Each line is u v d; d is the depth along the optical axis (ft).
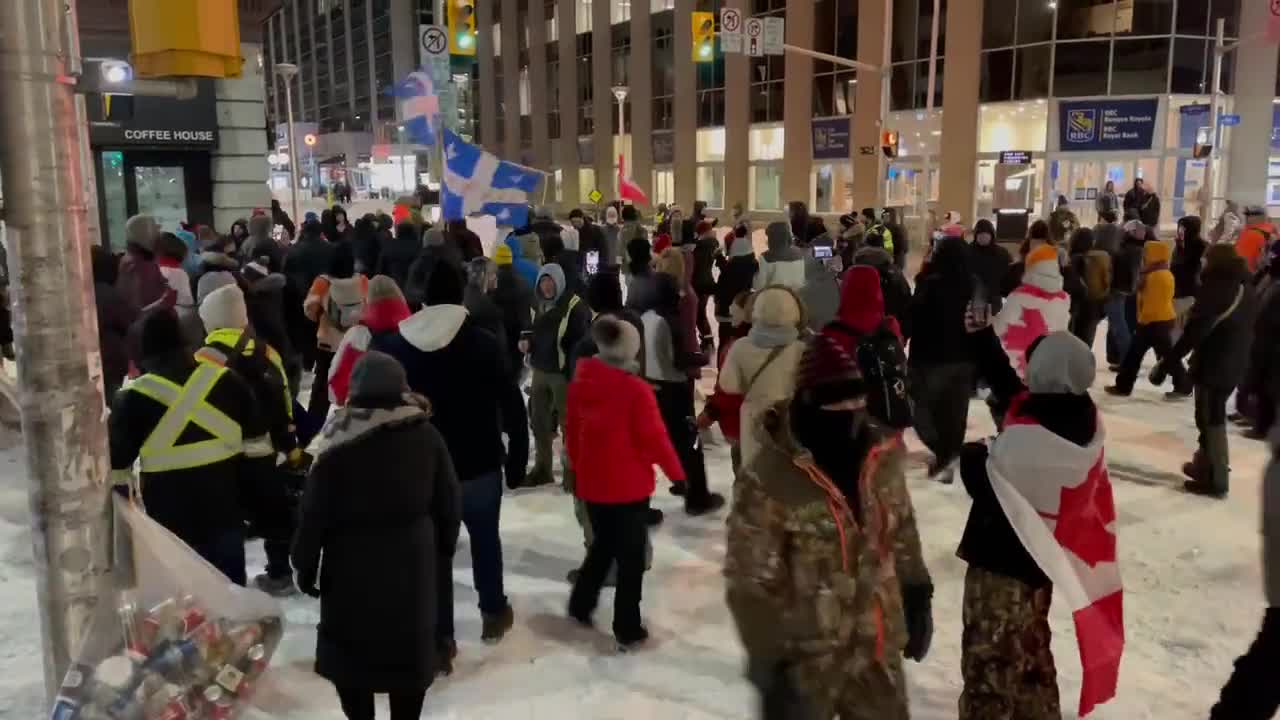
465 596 18.03
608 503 15.24
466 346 14.97
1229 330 21.88
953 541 20.12
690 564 19.22
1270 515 10.53
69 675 9.75
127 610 10.06
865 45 118.93
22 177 9.23
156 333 13.94
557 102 188.24
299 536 11.31
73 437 9.69
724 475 25.21
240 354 15.67
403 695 11.80
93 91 9.80
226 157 50.93
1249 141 101.50
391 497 11.30
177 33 9.34
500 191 36.73
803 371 9.45
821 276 26.71
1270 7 79.30
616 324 15.08
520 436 16.52
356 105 313.73
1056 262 22.47
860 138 120.98
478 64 215.72
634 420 15.07
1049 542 10.80
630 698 14.20
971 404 32.71
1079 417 11.10
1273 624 10.60
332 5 324.19
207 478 13.98
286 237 50.26
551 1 185.88
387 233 39.34
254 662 10.55
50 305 9.45
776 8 132.67
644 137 162.81
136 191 49.83
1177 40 97.14
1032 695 11.16
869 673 9.45
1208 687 14.35
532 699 14.19
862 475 9.37
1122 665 15.05
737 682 14.64
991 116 107.34
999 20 104.27
